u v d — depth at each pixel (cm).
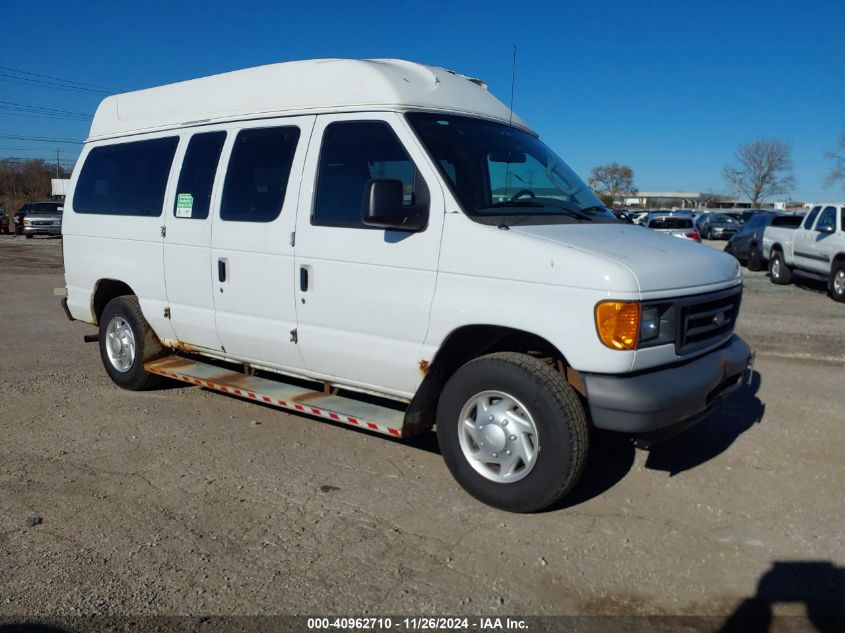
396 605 329
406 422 450
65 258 710
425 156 437
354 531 398
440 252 425
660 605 333
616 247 410
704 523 412
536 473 401
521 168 490
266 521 409
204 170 567
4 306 1207
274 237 507
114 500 434
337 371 493
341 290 471
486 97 530
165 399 649
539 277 391
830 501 443
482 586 345
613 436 549
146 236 611
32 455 507
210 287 559
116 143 658
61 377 725
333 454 513
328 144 486
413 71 501
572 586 346
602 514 422
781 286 1630
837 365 793
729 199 9181
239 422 584
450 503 434
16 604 326
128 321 646
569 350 384
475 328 426
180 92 609
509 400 411
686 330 408
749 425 581
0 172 6838
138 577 349
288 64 529
